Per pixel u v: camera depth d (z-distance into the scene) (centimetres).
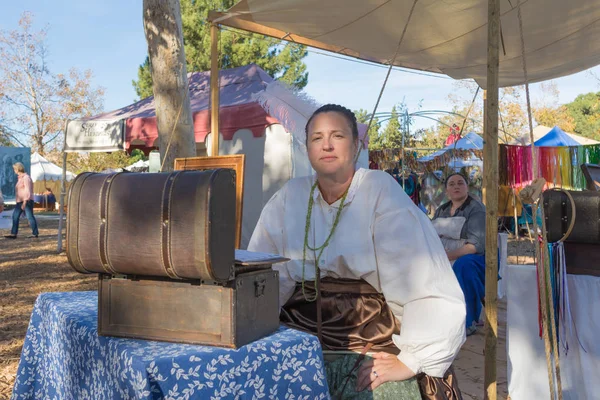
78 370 154
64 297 196
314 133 174
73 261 136
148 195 128
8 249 1055
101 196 133
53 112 3772
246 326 131
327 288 182
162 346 129
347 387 170
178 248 122
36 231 1334
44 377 190
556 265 252
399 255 167
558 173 782
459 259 445
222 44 1895
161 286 133
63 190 992
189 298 131
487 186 225
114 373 127
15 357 378
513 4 401
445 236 463
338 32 456
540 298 227
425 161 1096
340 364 173
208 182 121
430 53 514
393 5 397
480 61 535
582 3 400
